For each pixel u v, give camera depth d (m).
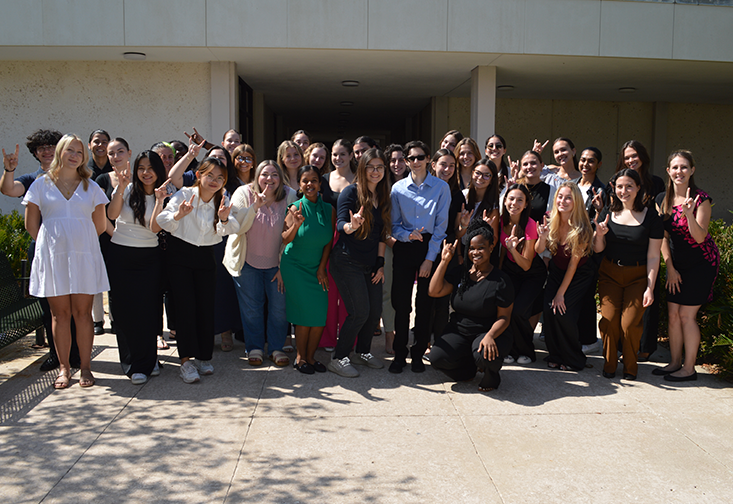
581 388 4.23
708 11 8.75
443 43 8.47
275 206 4.53
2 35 8.14
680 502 2.75
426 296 4.43
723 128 14.04
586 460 3.14
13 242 6.04
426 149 4.40
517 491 2.82
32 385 4.16
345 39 8.33
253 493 2.77
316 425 3.54
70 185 4.02
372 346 5.31
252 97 11.64
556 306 4.46
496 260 4.61
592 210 4.96
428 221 4.40
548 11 8.56
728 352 4.46
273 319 4.64
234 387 4.15
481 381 4.12
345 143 4.83
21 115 9.54
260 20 8.23
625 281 4.38
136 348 4.20
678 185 4.33
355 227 4.00
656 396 4.07
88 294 4.08
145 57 9.10
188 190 4.12
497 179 4.62
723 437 3.43
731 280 4.72
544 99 13.45
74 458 3.08
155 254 4.22
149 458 3.09
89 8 8.11
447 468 3.04
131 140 9.63
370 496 2.76
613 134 13.79
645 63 9.25
